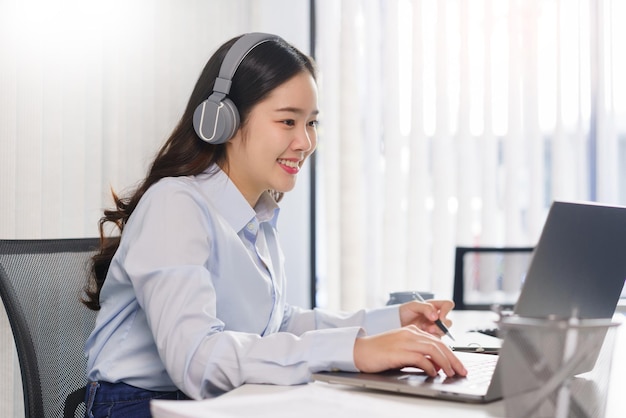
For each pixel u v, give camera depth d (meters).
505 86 3.29
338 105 3.43
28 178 2.55
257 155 1.31
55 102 2.64
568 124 3.26
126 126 2.91
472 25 3.30
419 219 3.33
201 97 1.35
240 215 1.32
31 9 2.59
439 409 0.80
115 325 1.24
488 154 3.27
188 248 1.14
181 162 1.35
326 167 3.43
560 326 0.68
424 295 1.67
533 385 0.69
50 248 1.33
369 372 0.97
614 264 0.99
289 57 1.32
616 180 3.21
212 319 1.06
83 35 2.75
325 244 3.43
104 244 1.36
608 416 0.82
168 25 3.06
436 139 3.31
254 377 0.99
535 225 3.25
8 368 2.42
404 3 3.36
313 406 0.77
